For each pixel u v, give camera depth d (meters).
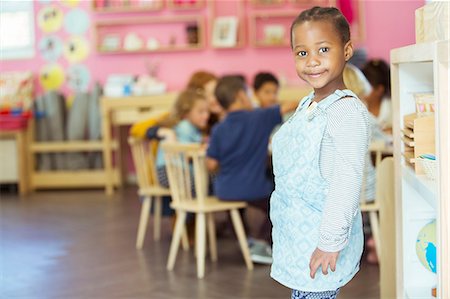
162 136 4.92
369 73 4.88
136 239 5.36
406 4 7.67
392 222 2.91
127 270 4.48
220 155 4.40
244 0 8.09
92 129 7.96
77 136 7.96
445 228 1.99
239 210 5.27
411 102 2.56
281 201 2.30
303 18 2.18
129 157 8.34
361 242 2.31
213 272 4.36
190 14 8.20
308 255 2.21
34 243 5.36
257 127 4.42
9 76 8.10
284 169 2.26
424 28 2.37
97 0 8.19
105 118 7.71
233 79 4.51
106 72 8.30
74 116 7.98
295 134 2.23
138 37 8.23
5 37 8.33
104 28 8.25
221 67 8.20
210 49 8.20
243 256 4.72
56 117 7.99
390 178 2.89
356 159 2.12
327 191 2.18
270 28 8.05
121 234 5.56
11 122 7.72
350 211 2.11
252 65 8.16
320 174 2.18
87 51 8.29
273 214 2.34
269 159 4.75
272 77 5.50
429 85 2.57
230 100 4.46
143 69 8.30
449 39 2.02
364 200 4.26
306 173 2.20
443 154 1.98
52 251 5.09
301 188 2.21
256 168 4.43
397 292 2.60
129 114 7.70
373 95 4.90
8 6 8.32
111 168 7.73
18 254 5.03
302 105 2.30
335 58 2.16
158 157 5.09
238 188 4.38
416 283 2.57
